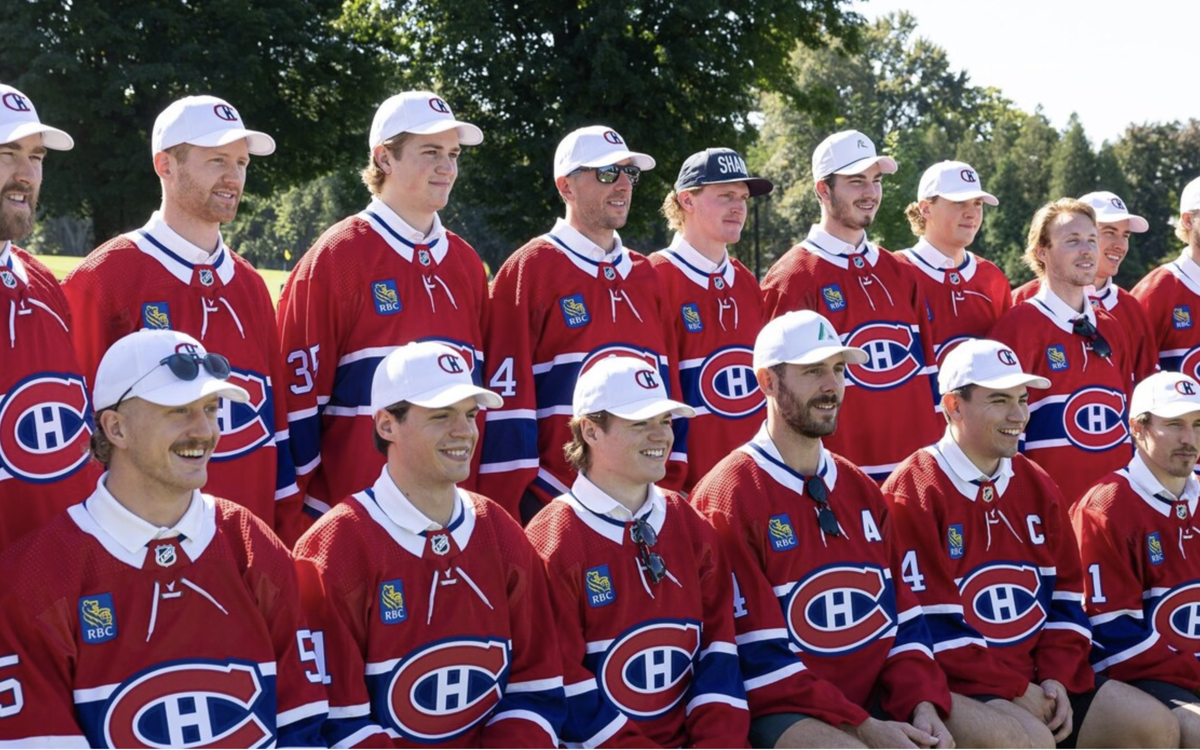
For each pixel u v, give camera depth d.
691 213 7.34
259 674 4.39
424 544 4.79
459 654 4.79
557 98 31.02
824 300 7.58
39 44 30.12
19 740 4.06
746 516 5.60
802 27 34.00
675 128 30.78
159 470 4.21
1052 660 6.19
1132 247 62.16
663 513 5.35
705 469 7.18
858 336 7.57
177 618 4.27
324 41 33.34
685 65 30.73
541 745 4.83
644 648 5.18
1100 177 70.25
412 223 6.29
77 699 4.16
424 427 4.73
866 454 7.55
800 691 5.38
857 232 7.74
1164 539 6.53
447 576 4.80
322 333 6.04
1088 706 6.16
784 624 5.52
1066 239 7.75
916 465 6.24
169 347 4.30
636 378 5.22
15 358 4.86
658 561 5.21
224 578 4.38
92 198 31.91
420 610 4.74
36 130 4.88
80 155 31.86
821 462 5.82
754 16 31.97
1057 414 7.77
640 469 5.18
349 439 6.04
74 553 4.19
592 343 6.64
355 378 6.05
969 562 6.16
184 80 30.72
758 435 5.84
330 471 6.09
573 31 31.73
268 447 5.78
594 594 5.14
